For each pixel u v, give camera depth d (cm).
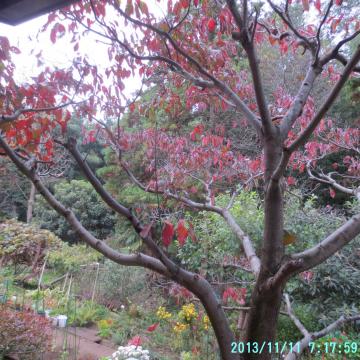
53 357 393
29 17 123
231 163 271
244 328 147
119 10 151
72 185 926
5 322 365
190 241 419
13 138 173
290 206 404
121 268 616
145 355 346
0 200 909
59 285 629
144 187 177
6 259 599
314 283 377
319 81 521
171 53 208
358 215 130
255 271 166
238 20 131
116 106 199
